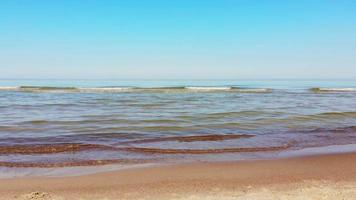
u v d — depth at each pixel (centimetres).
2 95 3312
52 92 3709
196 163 1017
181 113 2098
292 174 910
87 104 2566
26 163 1005
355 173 921
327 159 1064
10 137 1385
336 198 724
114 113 2083
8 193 757
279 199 721
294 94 3794
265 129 1634
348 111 2264
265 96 3456
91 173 913
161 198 734
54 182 836
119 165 994
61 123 1717
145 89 4153
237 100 2980
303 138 1419
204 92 3919
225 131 1573
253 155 1125
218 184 828
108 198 734
